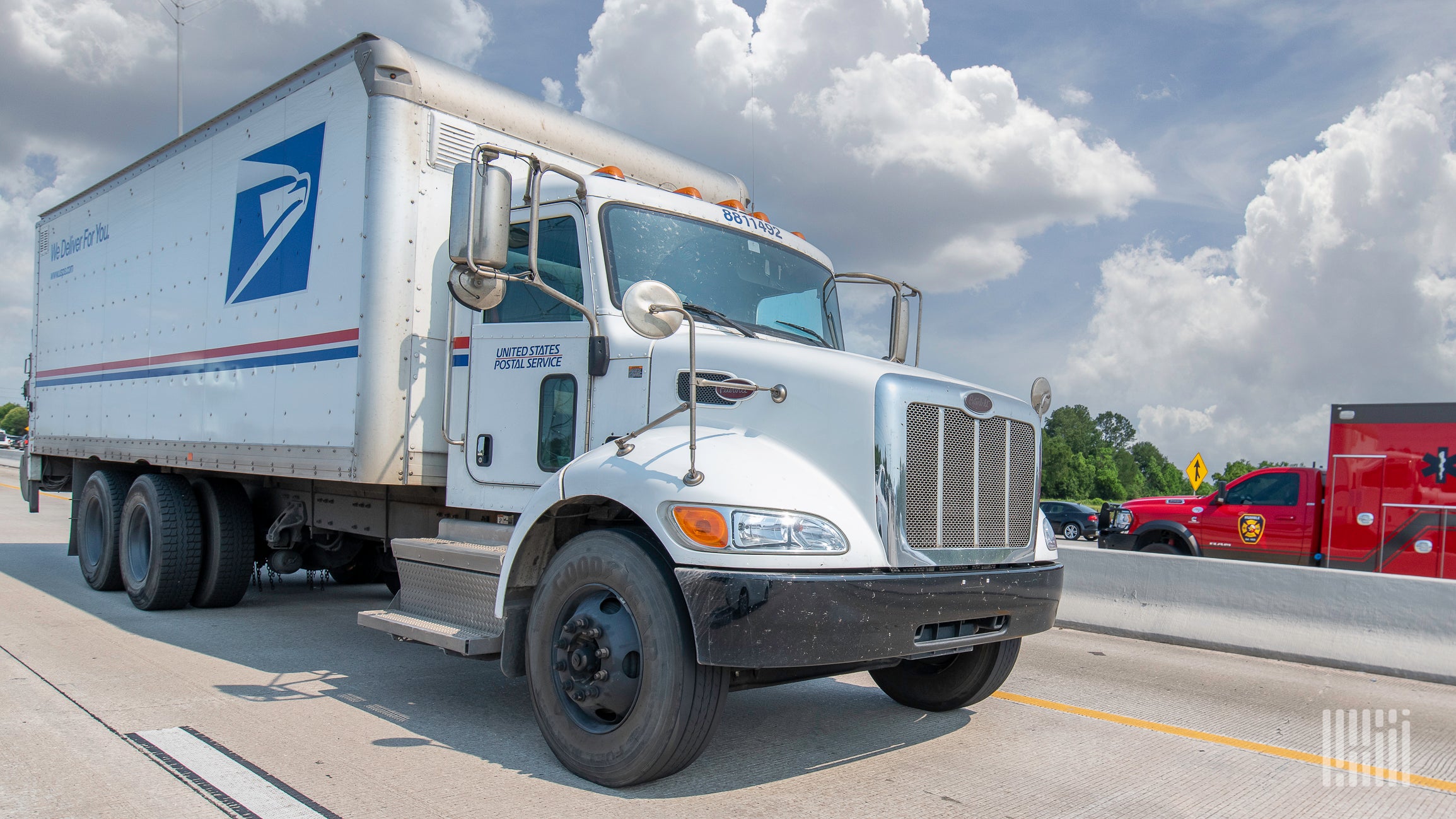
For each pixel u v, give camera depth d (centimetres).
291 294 609
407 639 454
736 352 425
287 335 610
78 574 982
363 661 604
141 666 563
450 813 339
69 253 971
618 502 379
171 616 754
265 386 629
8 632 656
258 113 664
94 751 402
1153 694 604
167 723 446
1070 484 10969
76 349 935
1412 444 1130
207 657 600
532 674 404
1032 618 431
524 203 507
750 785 386
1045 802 381
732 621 339
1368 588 740
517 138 598
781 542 351
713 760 420
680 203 511
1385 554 1138
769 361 413
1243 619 792
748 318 507
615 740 367
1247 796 402
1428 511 1113
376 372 529
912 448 389
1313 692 636
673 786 379
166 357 766
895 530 377
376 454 527
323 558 813
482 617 441
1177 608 830
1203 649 799
